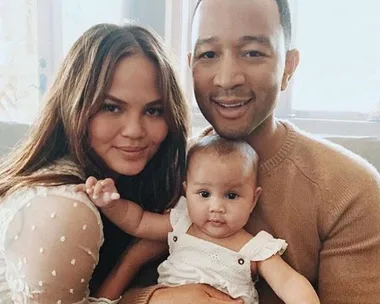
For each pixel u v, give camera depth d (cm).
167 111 101
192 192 104
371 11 189
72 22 191
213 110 102
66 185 91
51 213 86
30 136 107
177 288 100
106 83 94
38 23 189
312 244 106
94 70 95
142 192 115
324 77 195
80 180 95
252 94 99
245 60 98
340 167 105
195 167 104
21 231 88
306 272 108
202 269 102
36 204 88
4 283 95
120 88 94
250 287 103
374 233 103
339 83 195
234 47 97
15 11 185
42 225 86
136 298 101
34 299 88
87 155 99
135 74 95
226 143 105
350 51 192
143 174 114
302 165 106
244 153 104
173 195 114
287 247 106
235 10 96
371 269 103
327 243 106
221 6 97
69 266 87
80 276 90
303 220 105
